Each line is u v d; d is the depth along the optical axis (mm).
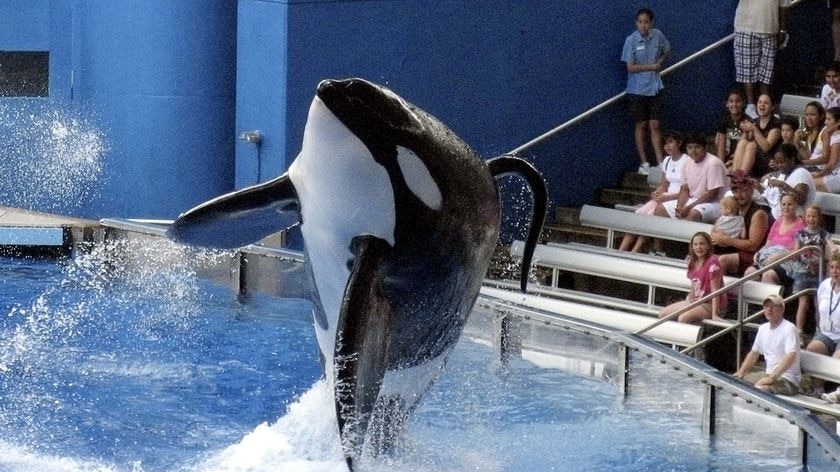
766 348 23594
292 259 25578
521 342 22219
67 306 25328
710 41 36031
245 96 31219
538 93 34094
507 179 33531
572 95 34625
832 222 29891
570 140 34594
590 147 34969
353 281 13789
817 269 26156
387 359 14414
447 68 32531
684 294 29141
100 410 19469
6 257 30047
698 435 19078
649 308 28141
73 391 20281
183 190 32688
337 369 13430
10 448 17781
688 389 19406
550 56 34094
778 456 17953
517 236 33750
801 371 23594
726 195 29109
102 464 17328
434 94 32438
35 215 32188
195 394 20328
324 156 13891
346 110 13672
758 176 31188
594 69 34844
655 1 35219
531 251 17172
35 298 25875
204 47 32188
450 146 14711
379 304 13922
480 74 33062
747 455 18250
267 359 22188
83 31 32781
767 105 31562
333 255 14672
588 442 18719
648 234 30500
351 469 13562
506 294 26375
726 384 18656
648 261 29109
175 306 25375
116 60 32469
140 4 32094
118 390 20406
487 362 22109
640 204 34000
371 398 13953
